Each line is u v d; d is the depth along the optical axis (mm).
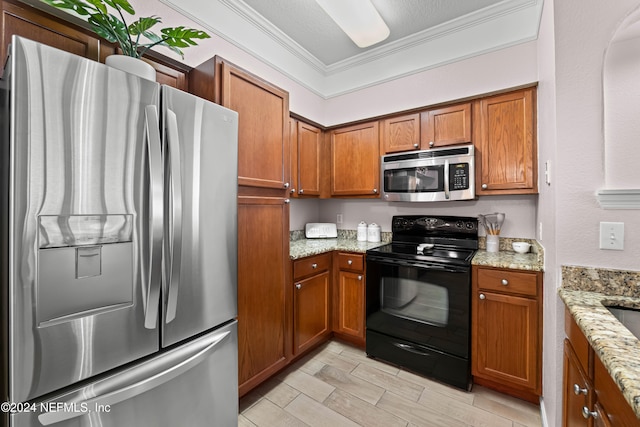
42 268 848
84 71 926
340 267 2498
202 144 1291
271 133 1867
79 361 914
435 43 2611
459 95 2492
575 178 1212
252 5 2242
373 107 2994
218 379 1369
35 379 833
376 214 2980
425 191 2340
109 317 979
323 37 2674
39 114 836
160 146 1106
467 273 1877
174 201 1137
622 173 1142
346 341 2582
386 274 2221
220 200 1384
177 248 1147
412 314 2102
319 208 3375
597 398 847
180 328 1198
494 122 2111
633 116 1126
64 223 890
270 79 2584
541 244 1805
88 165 931
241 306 1663
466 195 2146
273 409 1716
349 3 1960
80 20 1324
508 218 2301
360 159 2760
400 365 2146
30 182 822
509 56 2268
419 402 1776
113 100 991
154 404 1103
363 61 3025
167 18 1792
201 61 1988
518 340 1751
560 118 1236
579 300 1101
